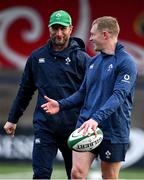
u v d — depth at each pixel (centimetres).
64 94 2247
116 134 1942
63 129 2248
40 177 2225
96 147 1936
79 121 1972
